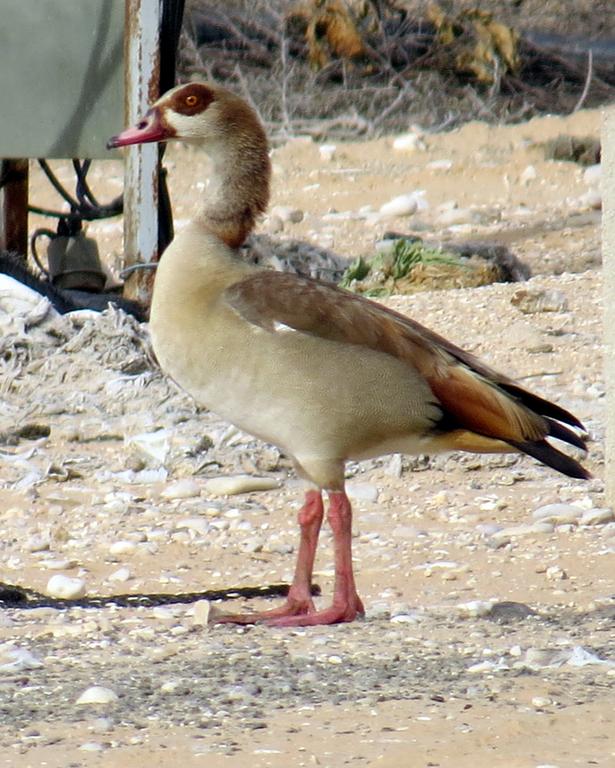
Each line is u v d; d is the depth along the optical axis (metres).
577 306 18.56
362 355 9.38
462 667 8.25
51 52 19.11
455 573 10.85
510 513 12.49
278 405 9.42
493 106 35.50
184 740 7.01
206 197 10.17
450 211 27.78
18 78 19.22
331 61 36.91
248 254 23.58
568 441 9.75
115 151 19.16
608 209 12.14
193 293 9.58
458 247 22.08
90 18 18.92
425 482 13.44
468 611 9.73
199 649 8.78
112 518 12.53
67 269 20.45
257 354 9.36
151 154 18.56
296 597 9.72
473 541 11.66
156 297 9.69
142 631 9.33
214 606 9.66
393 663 8.38
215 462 13.79
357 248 25.53
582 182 29.73
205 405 9.72
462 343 17.27
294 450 9.55
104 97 19.03
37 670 8.35
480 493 13.08
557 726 7.10
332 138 34.06
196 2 38.16
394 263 21.22
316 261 23.73
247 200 10.19
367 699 7.62
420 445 9.66
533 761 6.61
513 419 9.54
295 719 7.31
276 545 11.71
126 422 14.59
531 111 35.66
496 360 16.69
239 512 12.68
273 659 8.49
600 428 14.40
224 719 7.32
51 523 12.43
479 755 6.71
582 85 36.97
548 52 37.66
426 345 9.61
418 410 9.48
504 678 7.96
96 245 20.73
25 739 7.06
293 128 34.66
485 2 40.31
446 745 6.85
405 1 38.25
